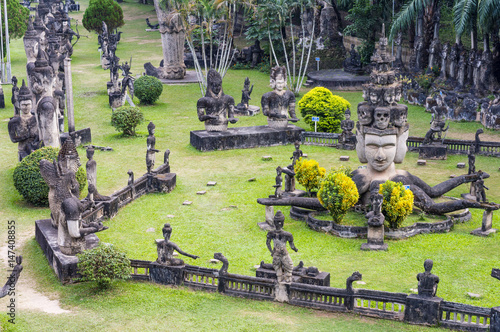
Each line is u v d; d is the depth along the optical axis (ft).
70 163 64.23
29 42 140.05
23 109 94.99
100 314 52.54
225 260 56.39
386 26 165.37
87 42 252.01
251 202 82.58
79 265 57.72
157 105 144.36
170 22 167.53
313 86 164.55
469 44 156.76
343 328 49.26
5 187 88.69
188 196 85.15
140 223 75.05
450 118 127.13
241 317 51.67
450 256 64.64
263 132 110.52
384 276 59.88
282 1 157.58
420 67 148.56
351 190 70.44
